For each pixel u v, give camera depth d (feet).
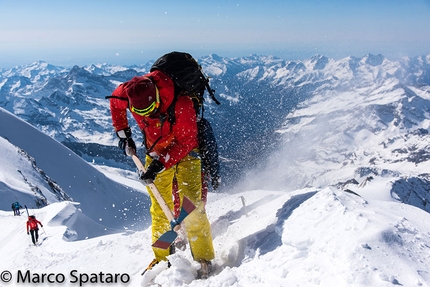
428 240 8.11
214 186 13.42
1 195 125.39
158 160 11.34
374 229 8.05
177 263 11.49
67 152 281.95
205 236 12.12
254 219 14.46
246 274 9.72
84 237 66.44
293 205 12.57
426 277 6.66
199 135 12.63
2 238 61.67
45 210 76.43
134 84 10.57
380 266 6.92
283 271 8.54
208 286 9.91
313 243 8.85
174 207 13.53
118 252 19.03
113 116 12.98
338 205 9.98
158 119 11.31
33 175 190.90
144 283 12.15
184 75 11.02
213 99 12.68
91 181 253.24
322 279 7.32
